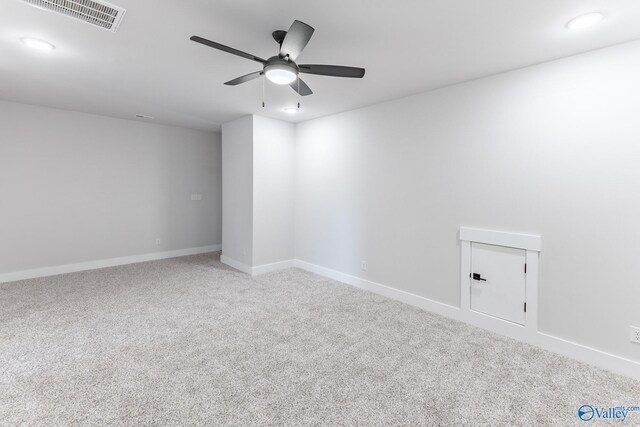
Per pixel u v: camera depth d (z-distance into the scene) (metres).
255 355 2.29
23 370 2.06
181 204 5.46
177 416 1.68
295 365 2.17
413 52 2.23
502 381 2.02
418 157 3.21
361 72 2.06
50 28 1.97
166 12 1.78
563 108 2.29
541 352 2.38
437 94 3.02
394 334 2.64
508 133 2.57
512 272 2.59
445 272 3.04
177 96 3.41
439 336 2.62
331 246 4.22
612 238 2.13
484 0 1.61
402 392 1.90
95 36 2.08
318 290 3.74
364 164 3.75
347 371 2.11
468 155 2.82
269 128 4.39
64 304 3.19
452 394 1.89
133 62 2.50
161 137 5.15
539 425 1.65
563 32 1.93
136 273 4.35
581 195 2.24
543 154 2.40
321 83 2.88
